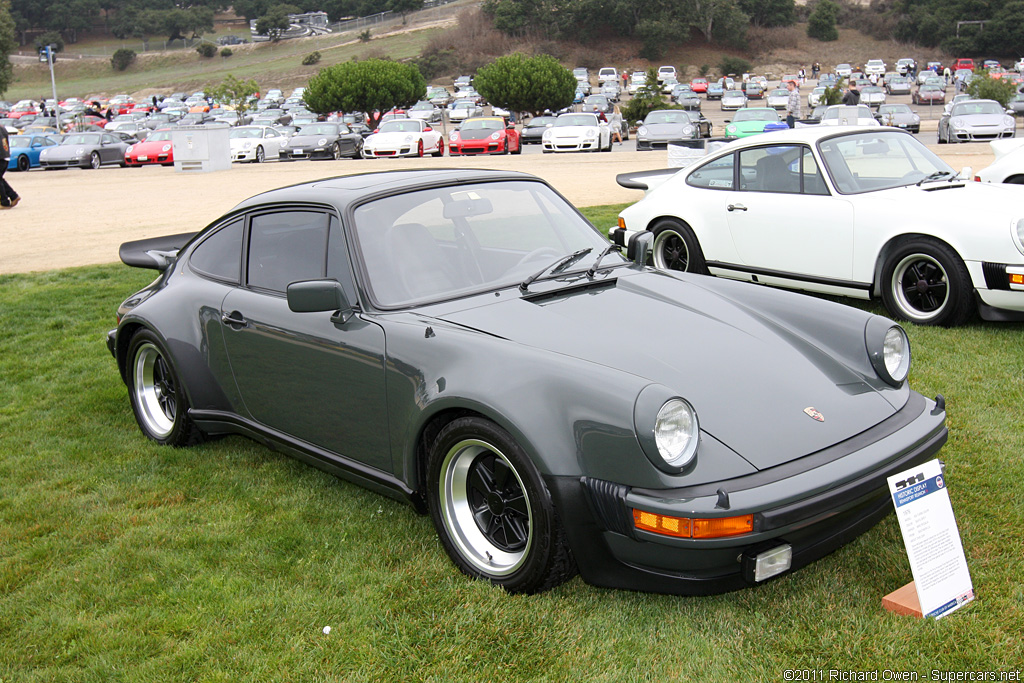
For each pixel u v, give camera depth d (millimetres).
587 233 4031
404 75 45125
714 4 100312
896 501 2697
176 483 4035
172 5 160250
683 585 2641
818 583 2941
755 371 2965
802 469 2590
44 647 2797
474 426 2863
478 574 3020
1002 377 4828
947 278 5711
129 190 18016
